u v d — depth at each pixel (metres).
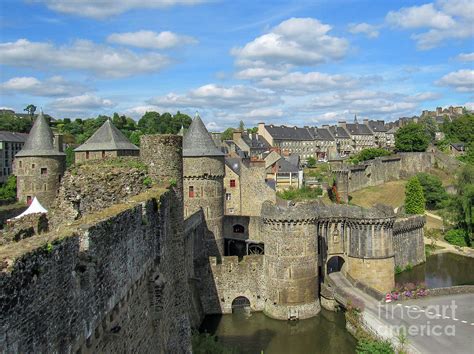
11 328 7.78
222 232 55.94
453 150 155.75
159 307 18.78
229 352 33.44
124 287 14.49
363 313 44.59
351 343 42.34
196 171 53.62
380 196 108.19
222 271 50.91
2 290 7.50
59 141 63.28
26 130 154.00
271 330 46.06
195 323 45.06
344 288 52.75
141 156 26.31
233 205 74.56
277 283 49.31
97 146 54.50
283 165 103.12
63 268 9.91
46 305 9.06
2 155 110.56
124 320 14.50
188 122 187.25
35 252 8.70
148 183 23.78
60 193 22.11
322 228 56.66
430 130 185.12
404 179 127.44
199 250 53.09
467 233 84.62
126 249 14.82
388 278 55.66
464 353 34.59
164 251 21.64
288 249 48.91
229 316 50.25
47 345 9.10
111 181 22.64
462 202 84.19
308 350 41.12
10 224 19.81
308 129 184.00
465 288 51.25
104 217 13.16
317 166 143.25
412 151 140.00
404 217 73.50
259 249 62.56
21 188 61.31
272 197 73.12
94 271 11.69
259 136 156.75
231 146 116.69
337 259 61.25
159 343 19.11
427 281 63.12
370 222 54.91
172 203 25.34
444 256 78.12
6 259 7.99
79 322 10.75
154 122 179.38
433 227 92.19
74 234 10.66
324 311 50.75
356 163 126.00
